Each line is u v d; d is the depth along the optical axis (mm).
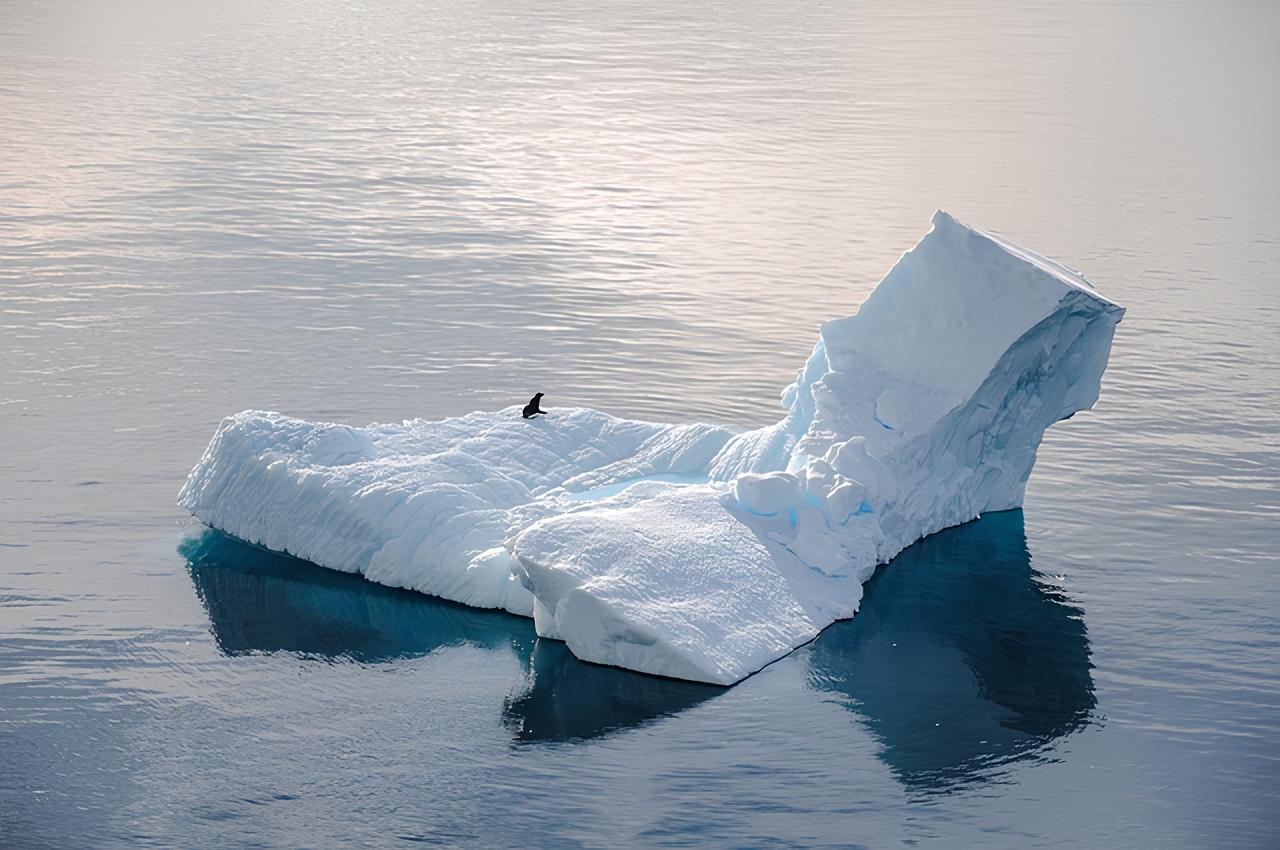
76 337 31016
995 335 20406
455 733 16109
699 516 19219
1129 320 34125
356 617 18719
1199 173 51062
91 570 19984
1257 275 38219
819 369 21672
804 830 14578
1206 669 17984
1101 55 78625
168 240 39500
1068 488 24016
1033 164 51938
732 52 77312
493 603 18922
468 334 31953
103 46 75875
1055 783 15461
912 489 20906
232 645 18000
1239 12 97250
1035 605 19625
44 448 24594
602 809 14828
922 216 44062
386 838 14297
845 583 19438
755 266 38312
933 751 16016
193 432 25562
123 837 14227
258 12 92812
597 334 32156
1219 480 24500
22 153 50062
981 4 101688
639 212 44094
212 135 54250
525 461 21312
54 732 16062
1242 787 15414
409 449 21156
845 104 62969
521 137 54938
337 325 32344
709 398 28234
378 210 43625
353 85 65938
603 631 17375
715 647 17359
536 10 94625
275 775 15289
